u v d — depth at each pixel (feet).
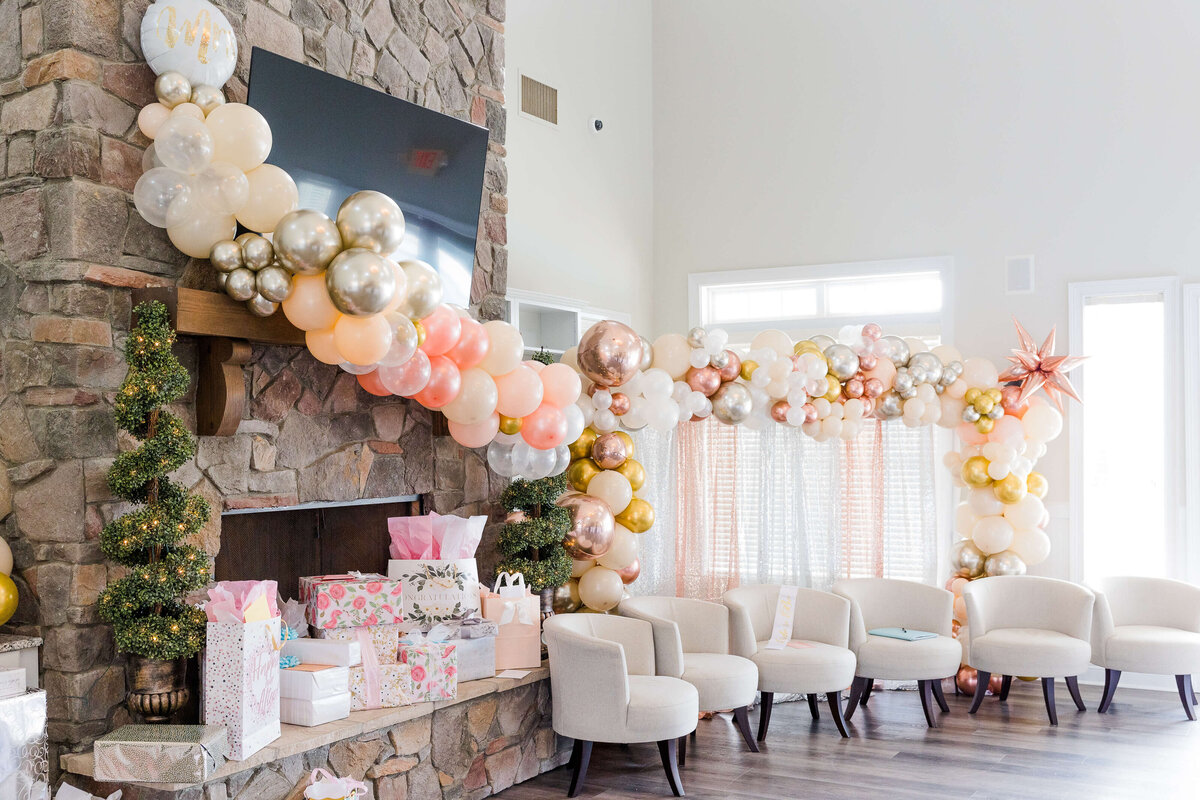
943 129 24.09
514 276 21.84
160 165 10.84
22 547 11.00
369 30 14.52
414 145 14.23
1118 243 22.34
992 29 23.68
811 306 25.63
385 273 10.80
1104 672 20.75
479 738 14.42
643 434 21.83
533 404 14.19
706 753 16.85
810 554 22.13
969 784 15.07
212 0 12.11
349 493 14.10
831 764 16.16
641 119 26.86
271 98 12.18
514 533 16.03
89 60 10.94
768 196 25.96
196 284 11.93
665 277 27.12
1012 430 20.58
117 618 10.57
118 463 10.66
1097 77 22.65
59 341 10.74
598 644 14.53
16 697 9.79
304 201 12.75
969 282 23.66
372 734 12.72
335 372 13.98
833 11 25.36
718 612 17.46
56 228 10.82
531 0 22.59
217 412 11.84
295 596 14.62
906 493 22.11
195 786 10.36
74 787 10.50
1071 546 22.34
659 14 27.48
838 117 25.22
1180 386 21.63
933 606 19.48
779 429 22.33
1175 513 21.61
